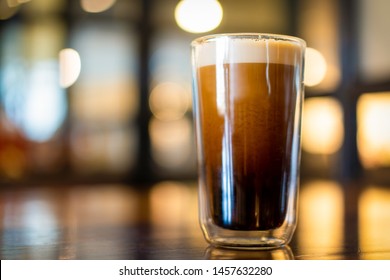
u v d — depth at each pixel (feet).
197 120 2.06
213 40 1.94
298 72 1.99
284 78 1.92
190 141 13.15
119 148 12.80
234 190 1.89
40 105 12.34
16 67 12.16
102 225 2.74
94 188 7.20
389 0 11.15
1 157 12.12
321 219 2.95
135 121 12.81
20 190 6.46
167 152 13.02
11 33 12.03
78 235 2.38
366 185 7.07
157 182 12.84
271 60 1.90
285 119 1.92
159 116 12.94
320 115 12.68
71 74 12.44
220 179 1.92
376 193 5.12
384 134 10.93
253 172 1.88
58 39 12.31
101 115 12.68
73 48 12.41
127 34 12.67
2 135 12.12
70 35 12.34
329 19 12.54
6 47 12.03
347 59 11.85
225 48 1.91
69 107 12.46
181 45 12.96
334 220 2.90
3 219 3.05
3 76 12.09
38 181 12.17
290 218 1.97
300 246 2.00
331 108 12.37
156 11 12.74
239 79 1.89
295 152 1.99
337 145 12.22
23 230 2.55
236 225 1.90
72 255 1.89
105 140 12.71
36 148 12.32
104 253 1.91
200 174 2.04
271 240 1.92
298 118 2.01
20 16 12.03
